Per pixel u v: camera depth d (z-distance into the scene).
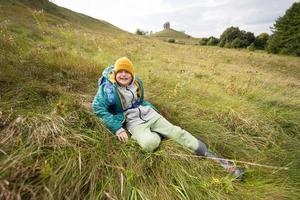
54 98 2.97
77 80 3.79
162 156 2.41
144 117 2.87
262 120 3.81
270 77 8.74
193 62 9.94
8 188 1.69
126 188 1.99
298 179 2.71
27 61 3.67
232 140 3.21
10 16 10.73
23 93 2.84
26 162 1.91
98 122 2.70
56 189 1.80
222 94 4.69
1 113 2.31
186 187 2.13
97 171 2.04
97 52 6.71
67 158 2.03
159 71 5.73
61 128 2.37
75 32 7.46
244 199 2.18
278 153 3.18
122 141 2.57
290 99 5.05
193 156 2.44
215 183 2.23
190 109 3.70
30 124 2.29
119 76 2.78
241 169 2.63
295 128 3.90
